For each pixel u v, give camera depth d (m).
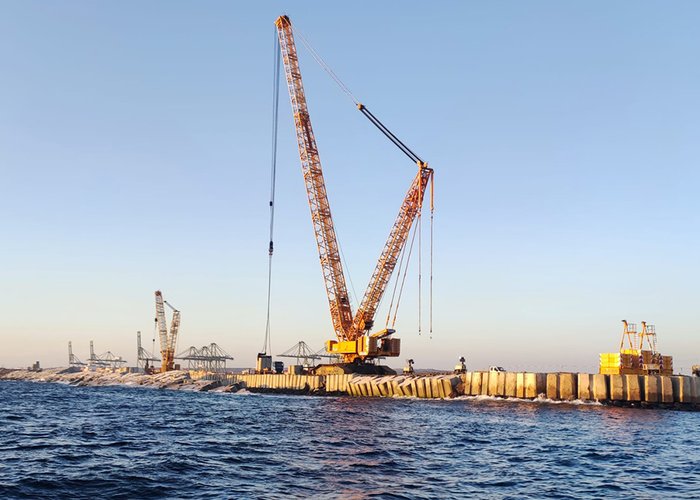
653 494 34.47
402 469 39.38
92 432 58.34
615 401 101.06
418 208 140.12
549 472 40.19
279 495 31.03
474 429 65.56
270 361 178.25
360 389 137.38
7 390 178.88
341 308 144.75
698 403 96.88
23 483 32.69
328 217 143.00
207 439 53.81
